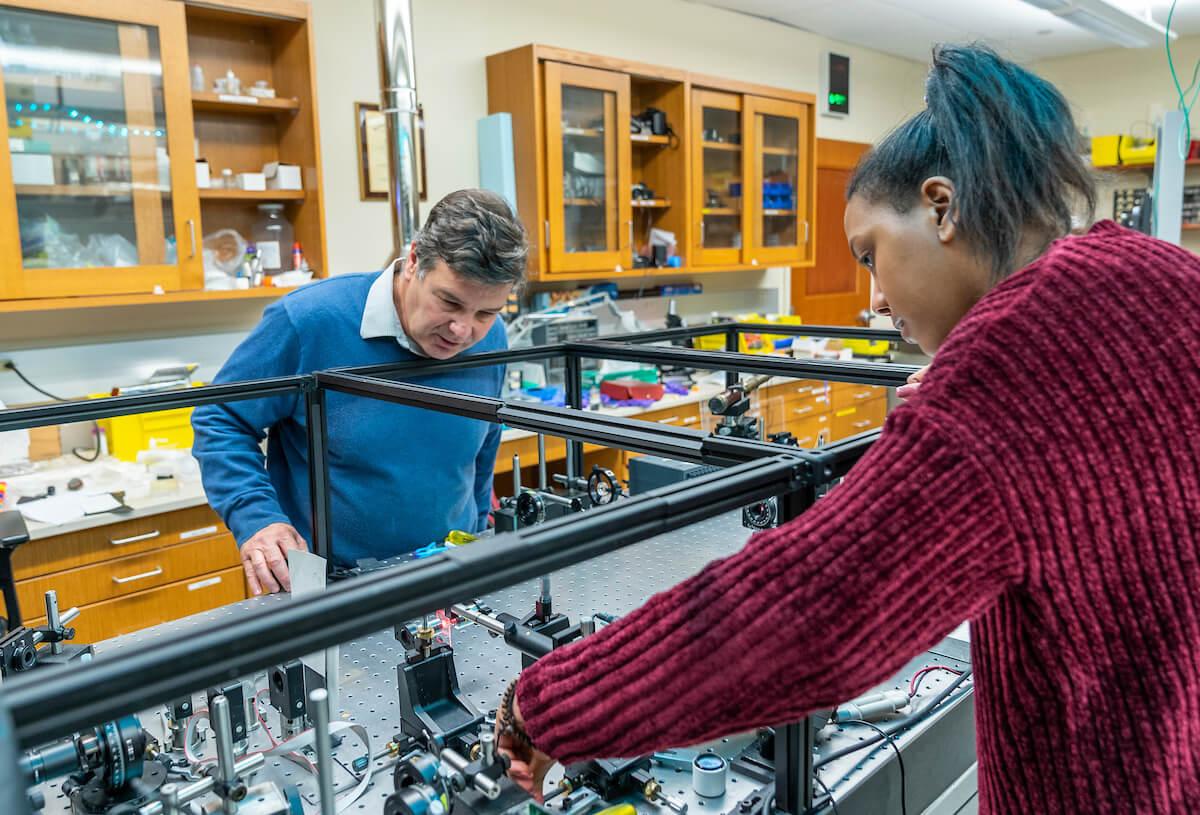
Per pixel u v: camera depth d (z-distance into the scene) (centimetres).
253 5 260
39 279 230
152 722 104
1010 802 65
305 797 91
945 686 118
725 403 174
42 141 230
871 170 69
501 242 145
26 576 214
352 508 169
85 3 229
